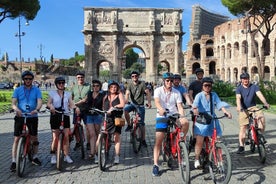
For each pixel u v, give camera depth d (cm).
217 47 11181
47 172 1141
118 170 1170
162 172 1133
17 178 1069
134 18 8200
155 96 1101
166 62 8319
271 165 1213
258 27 4741
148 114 3212
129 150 1521
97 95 1307
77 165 1236
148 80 8138
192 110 1101
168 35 8219
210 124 1073
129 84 1554
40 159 1330
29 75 1162
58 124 1211
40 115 3103
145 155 1412
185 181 968
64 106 1214
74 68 15500
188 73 11756
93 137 1301
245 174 1100
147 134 1983
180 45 8238
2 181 1035
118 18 8200
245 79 1339
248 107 1359
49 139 1791
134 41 8231
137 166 1225
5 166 1223
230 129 2088
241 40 9731
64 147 1252
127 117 1566
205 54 11488
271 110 3216
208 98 1087
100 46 8250
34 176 1093
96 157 1262
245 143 1406
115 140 1252
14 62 14288
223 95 5381
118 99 1254
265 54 9194
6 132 2070
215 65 11356
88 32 8131
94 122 1308
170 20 8188
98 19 8206
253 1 4462
